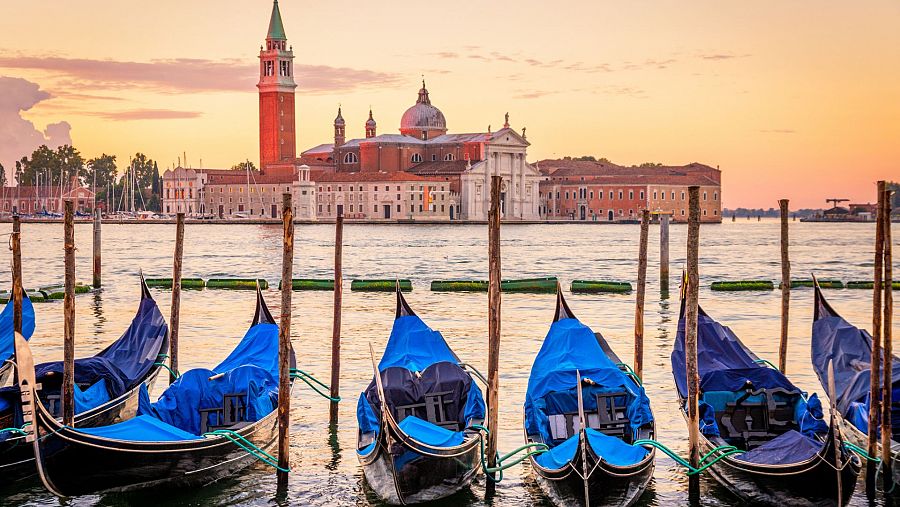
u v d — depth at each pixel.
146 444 20.69
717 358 25.25
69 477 20.27
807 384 32.28
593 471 19.73
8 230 186.00
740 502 21.53
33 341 41.94
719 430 22.98
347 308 53.50
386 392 23.81
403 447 20.80
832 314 27.92
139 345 29.44
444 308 53.69
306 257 102.81
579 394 20.03
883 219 22.08
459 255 106.94
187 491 22.25
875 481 22.06
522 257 102.94
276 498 22.28
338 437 26.66
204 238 149.62
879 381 22.67
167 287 65.31
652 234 174.88
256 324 29.97
